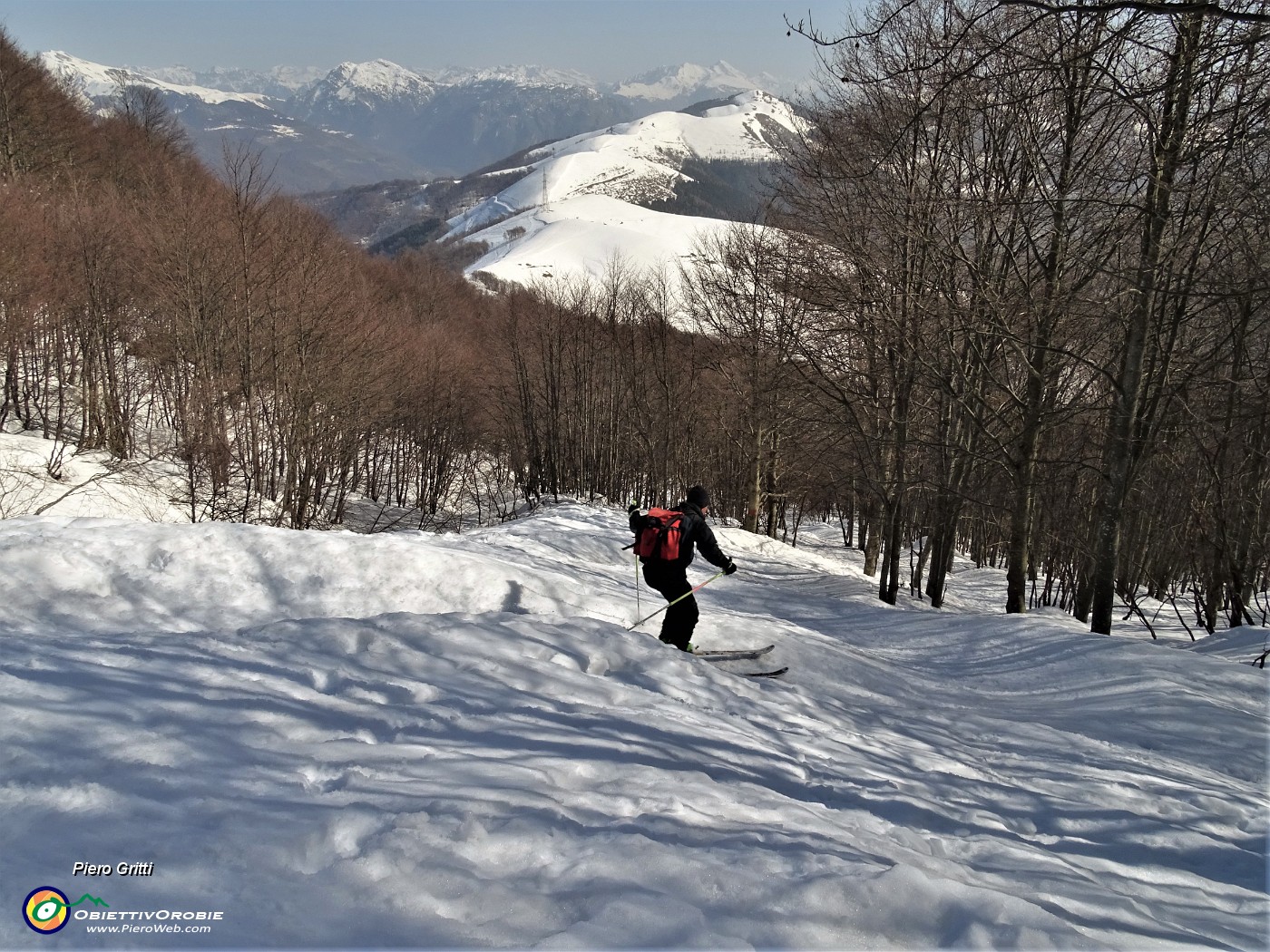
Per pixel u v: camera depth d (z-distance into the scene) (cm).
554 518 2188
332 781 323
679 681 607
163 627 633
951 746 639
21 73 4662
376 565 795
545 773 360
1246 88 964
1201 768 651
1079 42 977
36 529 725
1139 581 1842
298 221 3092
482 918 240
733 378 2634
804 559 2295
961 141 1386
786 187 1709
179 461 2603
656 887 270
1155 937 337
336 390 2703
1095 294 1431
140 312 2803
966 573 2842
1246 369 1415
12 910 217
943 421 1750
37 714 341
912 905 277
